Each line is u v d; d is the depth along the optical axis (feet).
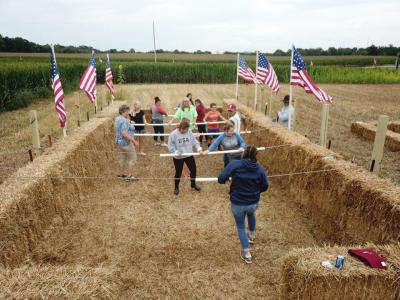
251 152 15.15
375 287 10.73
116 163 31.19
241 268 15.74
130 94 79.41
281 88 95.35
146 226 19.48
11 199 15.06
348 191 16.62
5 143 34.12
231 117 27.94
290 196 23.31
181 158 23.39
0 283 10.25
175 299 13.70
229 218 20.56
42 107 58.29
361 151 33.12
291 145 23.30
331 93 82.94
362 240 15.56
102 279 10.53
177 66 112.78
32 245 16.14
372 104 65.46
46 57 211.00
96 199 23.02
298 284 10.90
